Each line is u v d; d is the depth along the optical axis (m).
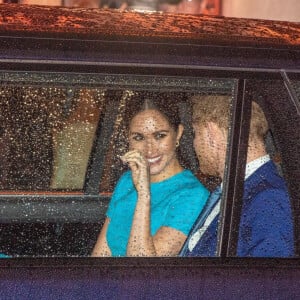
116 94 4.80
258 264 4.96
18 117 4.72
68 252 4.80
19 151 4.75
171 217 4.88
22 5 5.05
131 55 4.81
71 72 4.74
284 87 5.02
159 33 4.90
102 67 4.77
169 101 4.86
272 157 5.01
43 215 4.79
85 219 4.82
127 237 4.85
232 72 4.92
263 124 4.99
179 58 4.86
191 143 4.90
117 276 4.80
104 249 4.83
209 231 4.91
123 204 4.86
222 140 4.93
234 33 5.02
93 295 4.77
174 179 4.88
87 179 4.83
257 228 4.98
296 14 14.80
